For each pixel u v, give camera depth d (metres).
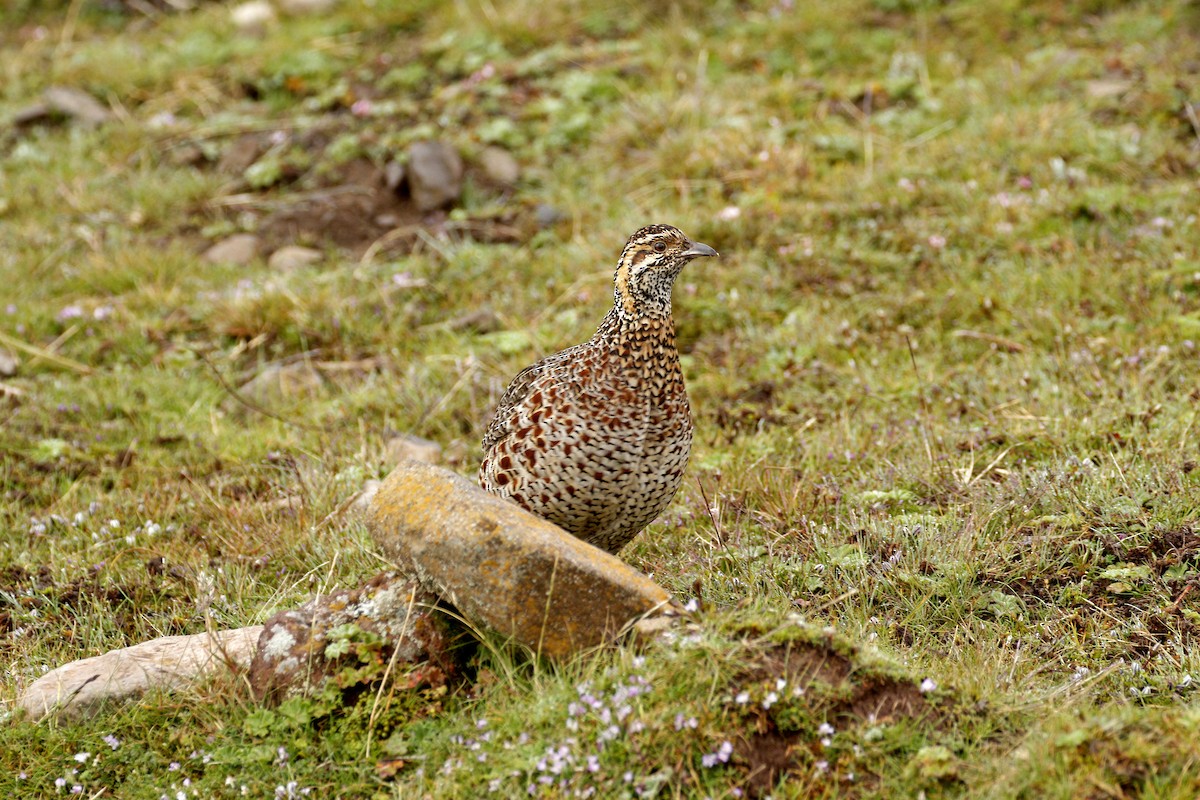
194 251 16.27
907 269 13.87
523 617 7.35
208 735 7.58
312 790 7.18
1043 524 9.28
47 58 20.80
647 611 7.35
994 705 7.02
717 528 9.13
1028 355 11.93
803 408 11.86
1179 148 15.15
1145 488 9.43
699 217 14.94
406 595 7.84
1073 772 6.38
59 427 12.48
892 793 6.54
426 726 7.40
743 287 13.95
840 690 6.93
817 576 8.78
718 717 6.81
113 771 7.50
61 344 14.25
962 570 8.74
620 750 6.71
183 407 12.97
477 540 7.37
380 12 20.53
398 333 14.06
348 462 11.33
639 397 8.08
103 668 7.98
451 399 12.69
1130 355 11.63
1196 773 6.25
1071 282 12.88
